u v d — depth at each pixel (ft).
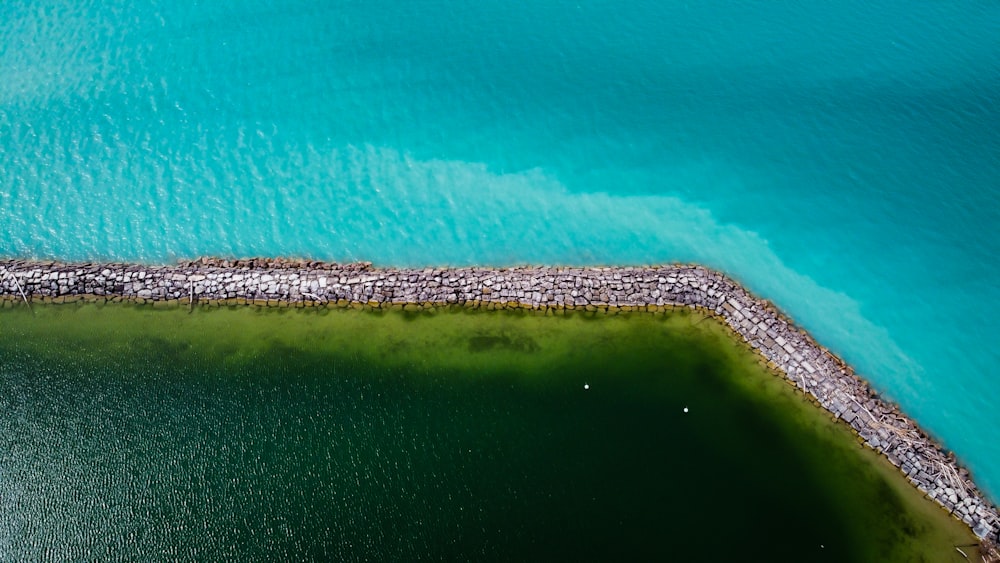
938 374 75.61
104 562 64.28
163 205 91.15
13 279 82.02
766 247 87.04
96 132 98.12
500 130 99.45
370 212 90.89
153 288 81.87
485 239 88.28
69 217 89.76
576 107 101.86
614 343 78.43
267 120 100.12
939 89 102.47
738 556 63.31
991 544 63.57
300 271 83.10
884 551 63.77
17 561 64.69
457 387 74.95
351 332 79.41
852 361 77.00
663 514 65.72
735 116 100.48
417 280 81.97
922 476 67.15
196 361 77.20
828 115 99.96
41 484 68.74
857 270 84.58
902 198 91.04
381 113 101.19
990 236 87.10
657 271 82.33
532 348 78.02
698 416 72.64
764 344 76.84
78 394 74.74
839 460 69.31
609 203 91.71
